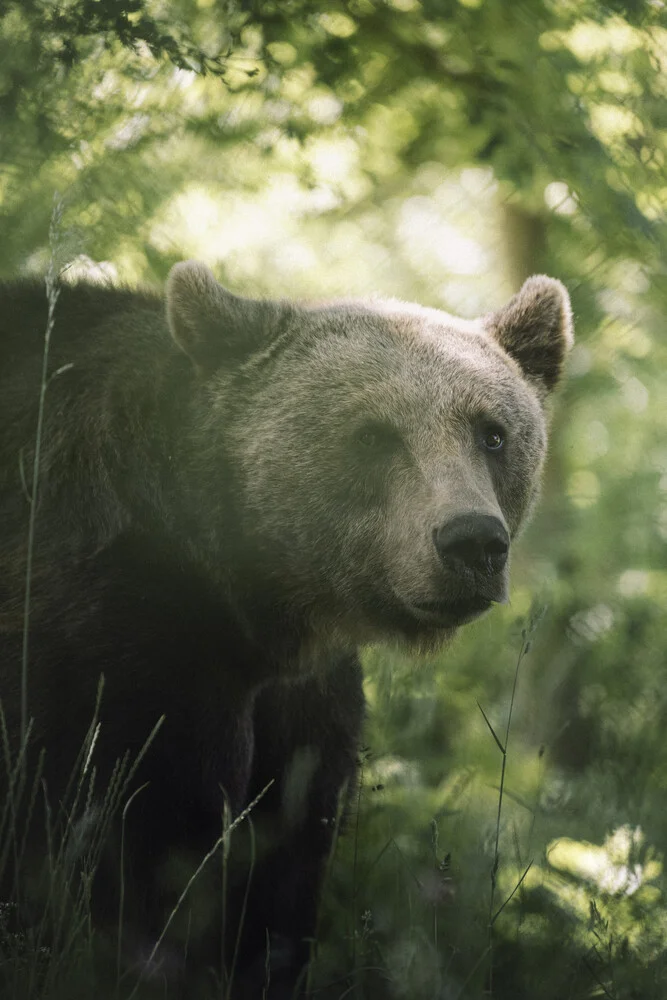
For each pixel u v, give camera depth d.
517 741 17.66
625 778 12.02
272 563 9.17
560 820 11.06
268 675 9.42
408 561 8.62
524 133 13.50
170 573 8.80
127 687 8.52
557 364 10.48
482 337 9.97
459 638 9.80
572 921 9.30
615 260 15.91
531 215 17.89
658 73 13.95
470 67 13.62
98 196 14.02
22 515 8.87
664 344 18.09
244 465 9.10
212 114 14.52
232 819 9.12
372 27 13.44
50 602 8.57
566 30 13.35
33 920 8.23
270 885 9.41
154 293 10.11
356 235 18.94
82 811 8.38
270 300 9.77
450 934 8.68
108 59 13.25
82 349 9.39
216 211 16.78
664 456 19.33
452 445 8.82
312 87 14.16
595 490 19.28
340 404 9.00
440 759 13.11
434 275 19.22
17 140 12.79
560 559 18.05
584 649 17.33
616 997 8.23
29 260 13.25
